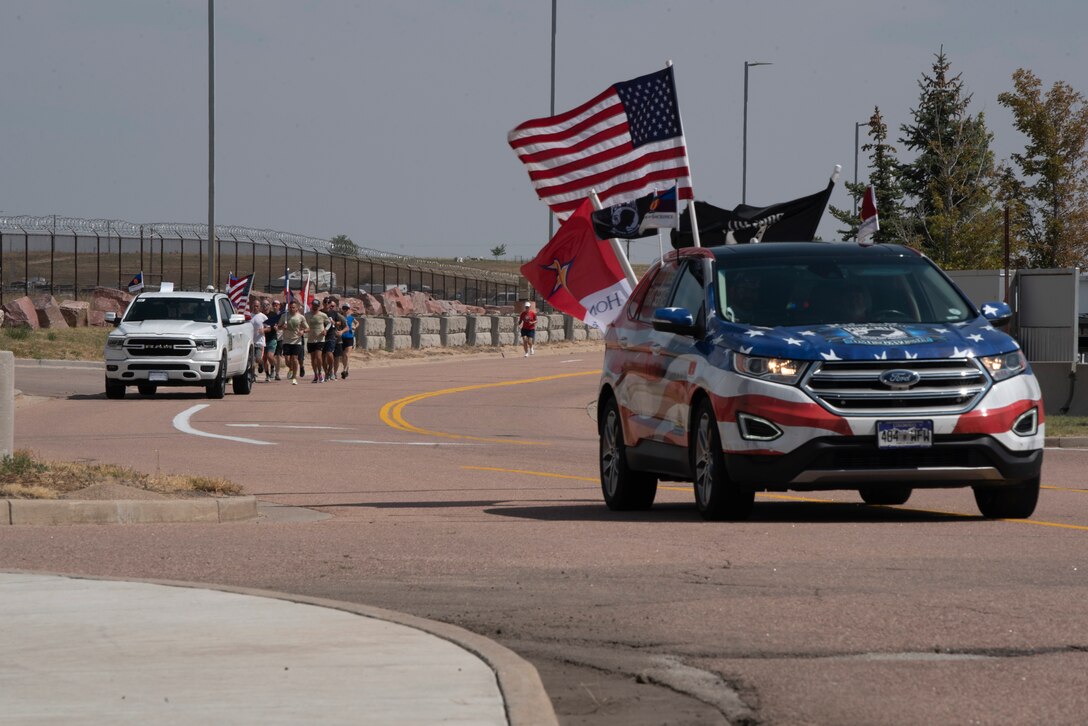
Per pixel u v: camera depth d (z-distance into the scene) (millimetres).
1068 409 56875
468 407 63312
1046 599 15891
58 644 13633
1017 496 23734
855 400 22234
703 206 36594
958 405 22438
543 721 10719
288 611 15242
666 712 11531
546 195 35344
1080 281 75062
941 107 123875
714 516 23594
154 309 67875
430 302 148500
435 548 20641
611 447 27391
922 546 20312
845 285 24594
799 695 11883
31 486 25188
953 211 114750
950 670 12680
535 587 17250
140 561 19438
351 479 33688
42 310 101312
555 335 144500
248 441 44406
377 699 11508
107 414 55812
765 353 22656
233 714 11070
